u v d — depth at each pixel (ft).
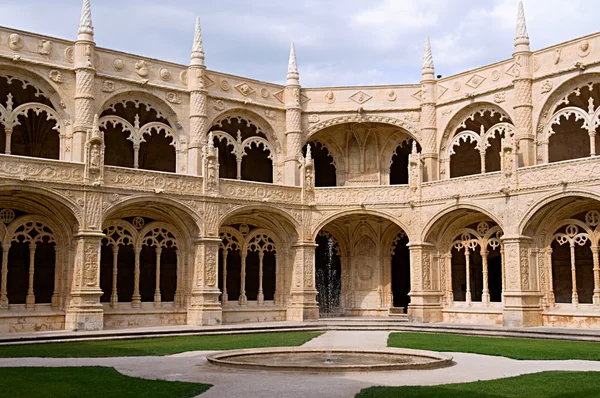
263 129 139.74
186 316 122.31
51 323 107.96
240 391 49.16
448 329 112.06
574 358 72.28
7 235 106.83
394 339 96.73
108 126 142.82
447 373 59.11
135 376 57.67
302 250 132.26
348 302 145.79
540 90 122.72
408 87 141.79
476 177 119.75
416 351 72.90
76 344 90.27
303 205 133.39
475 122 141.59
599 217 109.50
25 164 103.19
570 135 135.44
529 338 99.30
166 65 128.57
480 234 125.39
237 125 152.97
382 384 52.47
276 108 139.85
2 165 100.94
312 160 135.44
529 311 111.55
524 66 123.75
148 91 125.59
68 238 110.63
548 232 115.34
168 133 128.67
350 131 150.10
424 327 114.93
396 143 149.69
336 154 151.94
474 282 150.30
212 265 121.49
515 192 113.39
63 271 110.63
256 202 127.24
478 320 123.03
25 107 113.19
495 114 138.21
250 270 157.28
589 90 120.78
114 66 122.52
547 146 122.31
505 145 115.24
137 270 119.75
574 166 106.52
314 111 142.31
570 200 109.60
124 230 119.44
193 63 130.00
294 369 59.26
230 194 124.88
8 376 57.62
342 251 147.84
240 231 132.77
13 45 112.88
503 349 81.35
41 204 108.58
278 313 133.28
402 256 163.02
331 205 133.90
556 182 107.76
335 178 165.68
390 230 144.56
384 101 142.00
